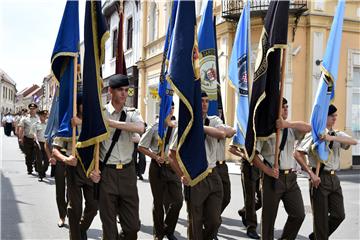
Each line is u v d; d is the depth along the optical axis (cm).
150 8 2452
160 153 648
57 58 561
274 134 547
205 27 762
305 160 588
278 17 531
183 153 508
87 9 496
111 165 485
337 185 585
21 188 1128
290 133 562
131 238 489
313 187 586
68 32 547
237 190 1109
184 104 507
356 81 1633
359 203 956
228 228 737
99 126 471
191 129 509
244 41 774
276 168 530
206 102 551
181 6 520
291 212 545
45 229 713
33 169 1506
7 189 1110
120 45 736
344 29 1584
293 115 1531
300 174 1375
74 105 534
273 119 535
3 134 4181
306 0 1528
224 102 1645
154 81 2391
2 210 853
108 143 487
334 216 586
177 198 640
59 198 729
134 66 2650
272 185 542
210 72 752
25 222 759
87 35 493
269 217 545
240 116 746
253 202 690
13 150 2341
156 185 649
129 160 494
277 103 534
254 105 545
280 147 548
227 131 573
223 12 1593
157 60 2339
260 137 540
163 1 2253
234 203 945
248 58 765
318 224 582
